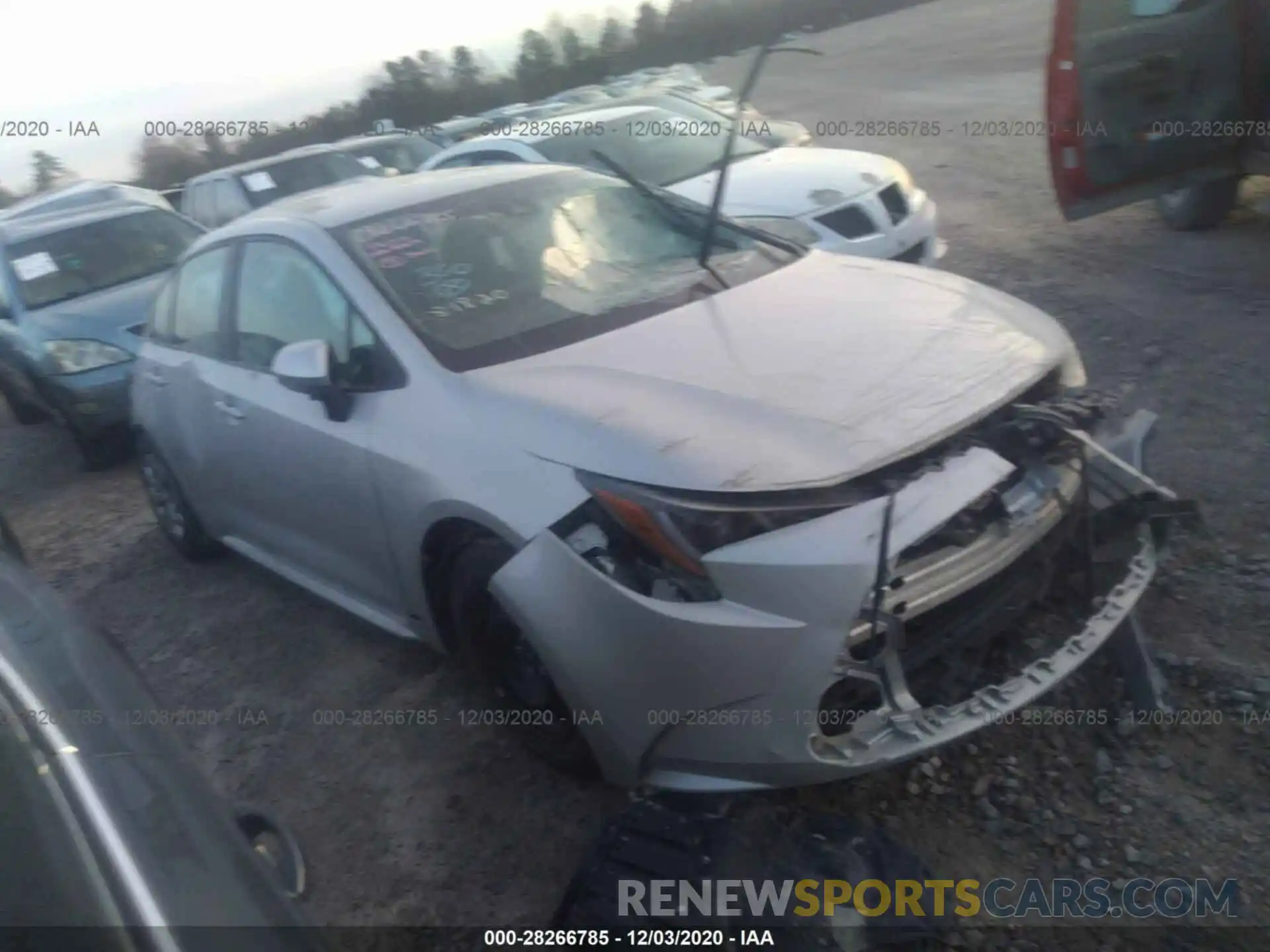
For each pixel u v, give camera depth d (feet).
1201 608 12.10
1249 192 27.96
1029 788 10.18
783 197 22.70
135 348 24.13
